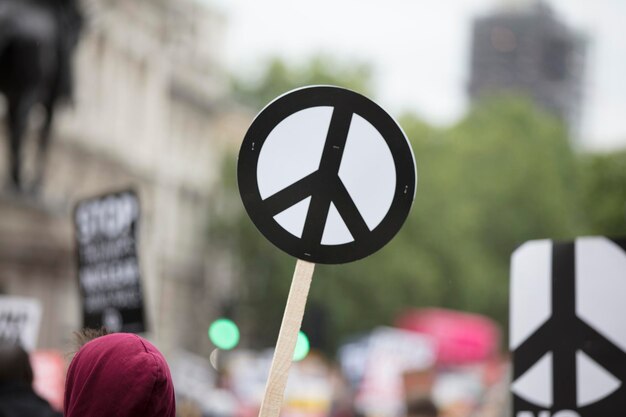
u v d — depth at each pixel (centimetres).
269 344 7150
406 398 1020
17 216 2709
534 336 578
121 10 6038
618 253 566
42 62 2220
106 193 995
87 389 386
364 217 479
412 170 479
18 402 670
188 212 7588
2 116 4306
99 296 1005
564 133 9419
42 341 3631
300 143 482
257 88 7931
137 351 390
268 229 478
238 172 480
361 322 7256
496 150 8894
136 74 6397
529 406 576
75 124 5616
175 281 7331
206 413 1906
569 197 9150
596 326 565
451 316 5078
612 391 560
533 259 582
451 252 8175
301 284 468
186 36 7362
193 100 7569
